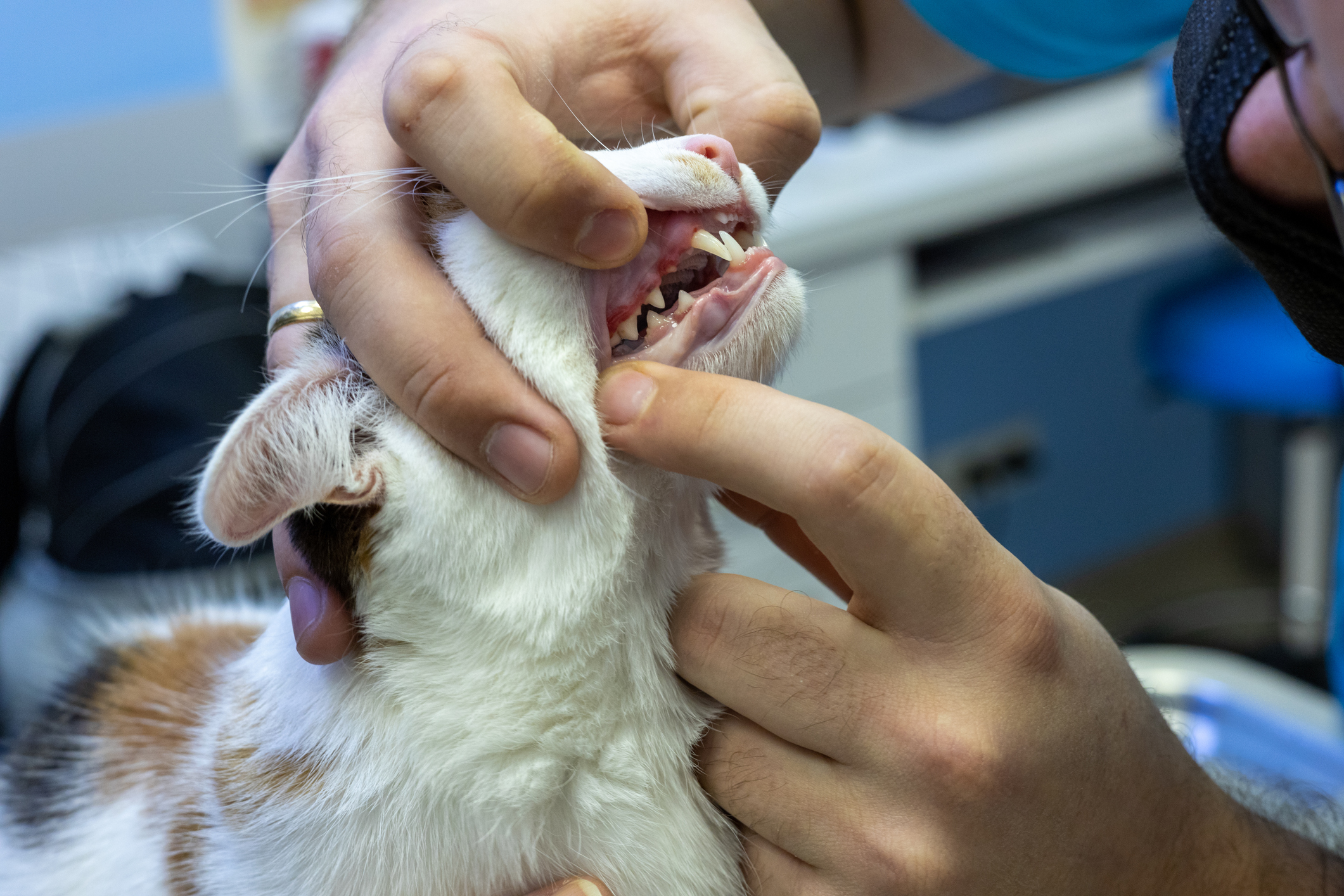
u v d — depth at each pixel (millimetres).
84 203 2352
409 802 825
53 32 2211
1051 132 2650
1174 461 3680
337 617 818
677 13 922
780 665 739
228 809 895
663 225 812
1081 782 729
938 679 716
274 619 1013
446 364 730
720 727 824
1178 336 2705
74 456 1723
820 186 2367
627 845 839
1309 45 583
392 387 750
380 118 834
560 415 757
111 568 1657
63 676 1369
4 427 1894
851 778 748
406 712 824
